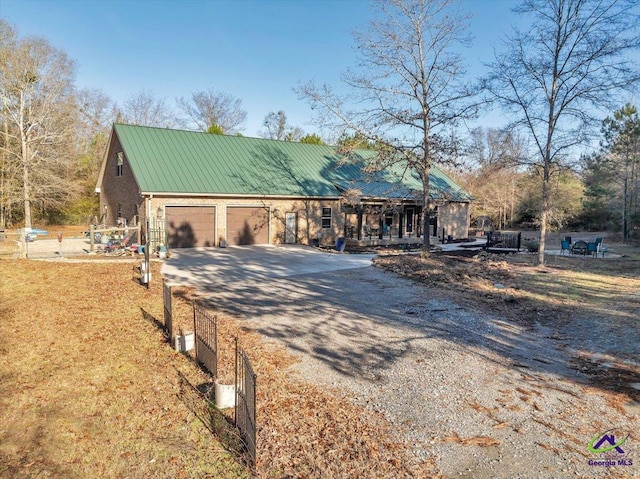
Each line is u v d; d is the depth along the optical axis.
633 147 31.31
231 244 22.80
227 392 5.61
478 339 8.48
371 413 5.50
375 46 24.94
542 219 18.27
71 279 13.26
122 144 21.86
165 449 4.70
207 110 56.12
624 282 14.70
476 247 26.48
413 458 4.57
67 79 31.47
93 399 5.78
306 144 29.45
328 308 10.55
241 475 4.26
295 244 24.44
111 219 26.41
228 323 9.10
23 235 16.66
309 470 4.34
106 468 4.37
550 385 6.42
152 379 6.43
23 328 8.62
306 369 6.83
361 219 25.56
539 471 4.39
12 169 30.22
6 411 5.41
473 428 5.20
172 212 20.89
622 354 7.73
